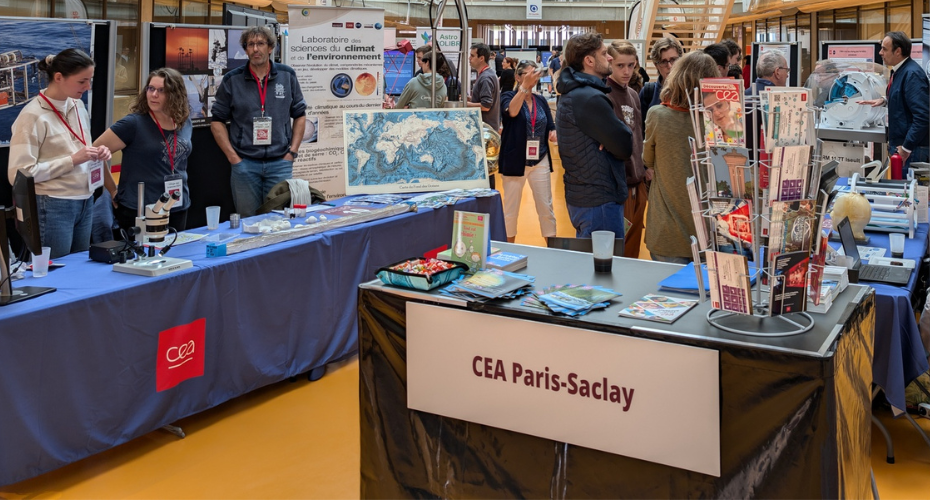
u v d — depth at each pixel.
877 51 7.08
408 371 2.27
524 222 8.15
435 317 2.19
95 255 3.20
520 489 2.14
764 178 1.79
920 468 2.84
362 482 2.43
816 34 15.38
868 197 3.75
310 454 3.05
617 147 3.88
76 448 2.72
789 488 1.76
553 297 2.12
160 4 9.08
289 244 3.57
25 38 4.59
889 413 3.26
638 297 2.20
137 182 4.22
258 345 3.45
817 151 1.82
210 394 3.25
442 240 4.70
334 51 6.21
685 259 3.53
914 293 3.19
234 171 5.14
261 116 5.10
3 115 4.55
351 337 4.03
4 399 2.48
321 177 6.40
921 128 5.36
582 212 4.08
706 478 1.87
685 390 1.84
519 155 5.89
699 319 1.96
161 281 2.96
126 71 7.98
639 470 1.95
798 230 1.82
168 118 4.25
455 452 2.23
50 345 2.60
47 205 3.75
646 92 5.70
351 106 6.40
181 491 2.77
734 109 1.79
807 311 1.98
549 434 2.05
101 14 7.80
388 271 2.31
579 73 3.95
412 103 7.35
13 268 2.93
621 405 1.93
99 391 2.78
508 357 2.08
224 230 3.78
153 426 3.01
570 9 24.19
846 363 1.86
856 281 2.46
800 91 1.74
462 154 5.16
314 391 3.68
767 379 1.75
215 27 5.99
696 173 1.94
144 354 2.92
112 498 2.72
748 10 17.89
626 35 22.59
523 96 5.70
